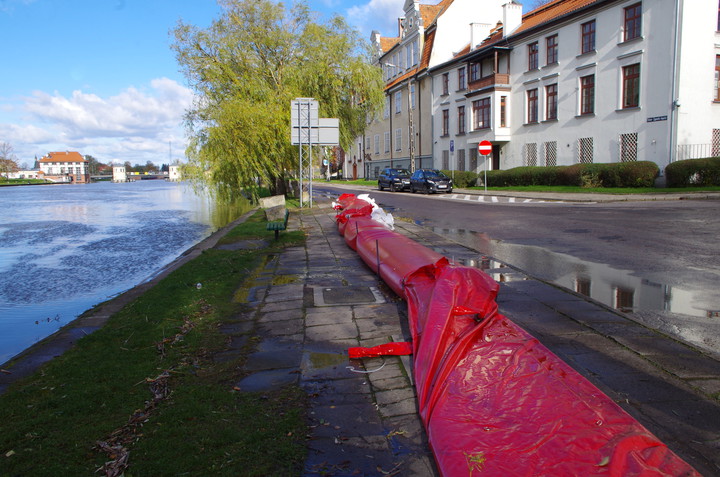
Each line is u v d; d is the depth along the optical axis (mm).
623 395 3262
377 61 53562
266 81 21469
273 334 4746
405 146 46594
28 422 3035
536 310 5242
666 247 8906
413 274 5297
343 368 3879
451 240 10508
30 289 8484
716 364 3750
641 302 5637
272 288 6621
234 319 5273
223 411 3172
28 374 3945
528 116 29984
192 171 19547
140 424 3016
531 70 29250
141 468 2541
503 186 29516
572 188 23734
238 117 18453
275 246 10398
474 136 33812
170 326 5012
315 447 2764
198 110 19859
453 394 2979
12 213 26828
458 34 40344
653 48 21578
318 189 38250
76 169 155750
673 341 4258
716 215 12727
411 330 4320
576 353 4008
